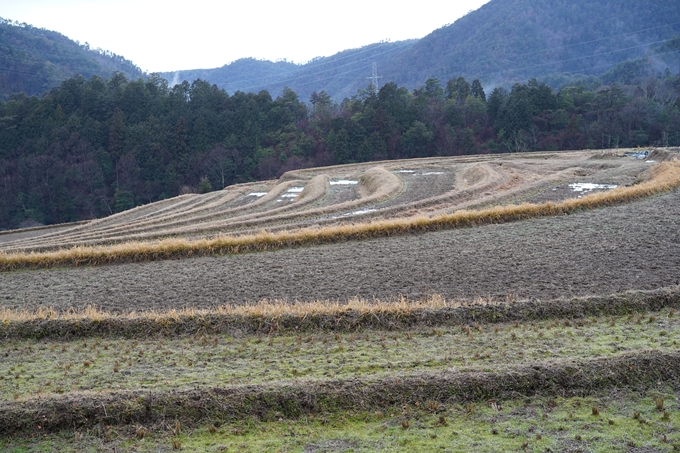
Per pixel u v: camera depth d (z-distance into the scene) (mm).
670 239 20969
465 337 13125
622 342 12125
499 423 9312
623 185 37906
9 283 20875
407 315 14195
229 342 13578
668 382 10273
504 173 50781
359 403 9898
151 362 12461
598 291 15797
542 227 24500
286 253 23062
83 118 118750
